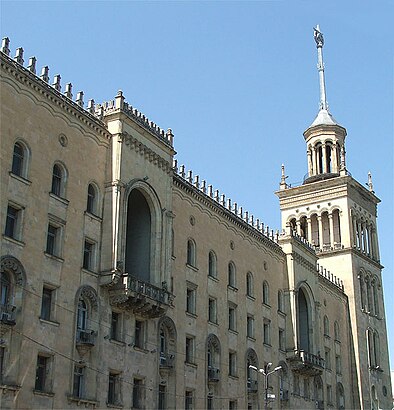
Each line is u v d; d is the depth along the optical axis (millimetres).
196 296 61156
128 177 52781
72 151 49469
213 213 66625
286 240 79312
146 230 55969
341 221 99000
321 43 114688
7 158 43406
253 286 71062
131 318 51719
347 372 91875
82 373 46750
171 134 59781
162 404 54594
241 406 64625
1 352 40906
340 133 107250
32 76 46625
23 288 42719
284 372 74062
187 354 59000
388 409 98188
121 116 53094
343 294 95562
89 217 49875
